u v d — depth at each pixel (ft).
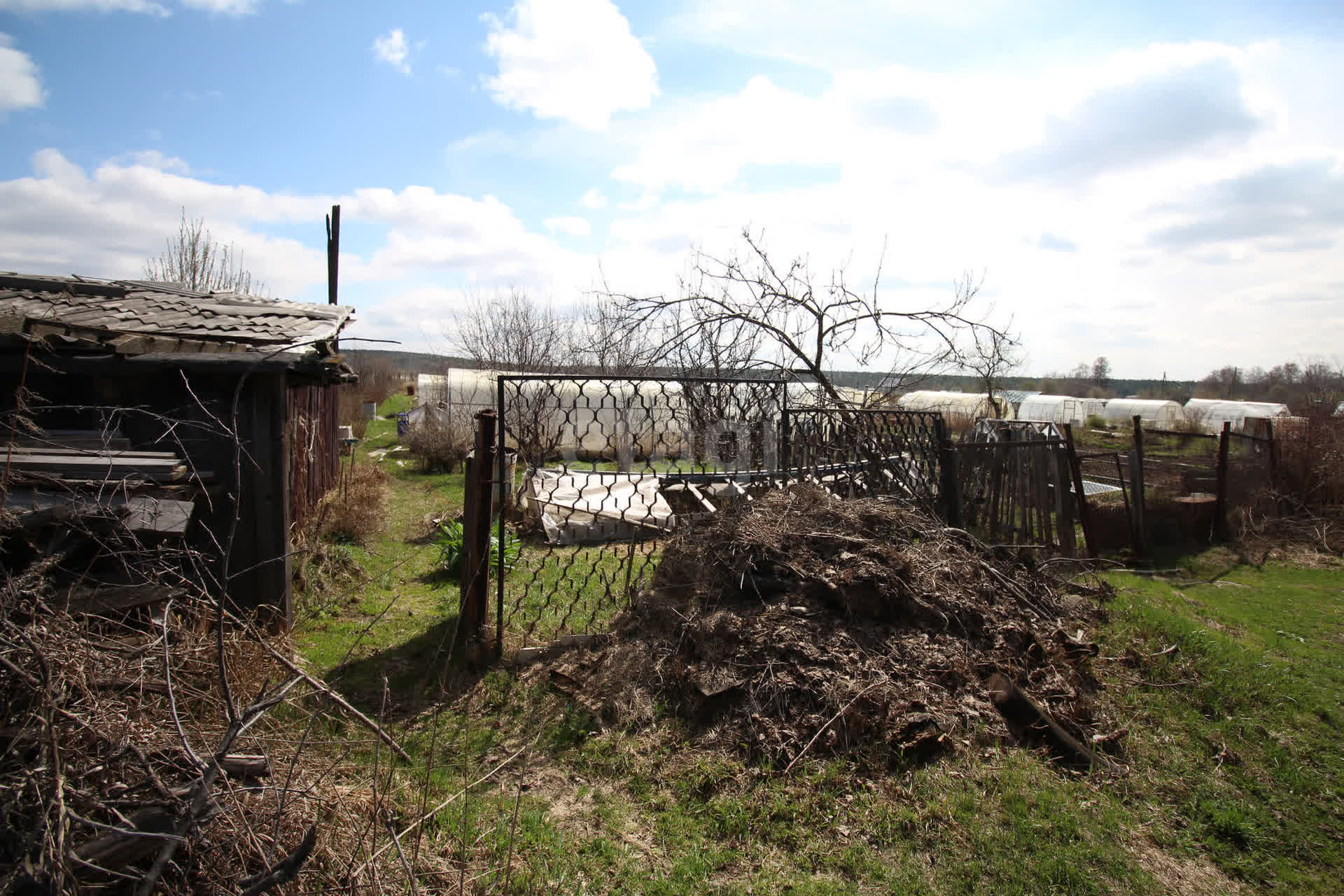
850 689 13.67
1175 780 13.07
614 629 18.19
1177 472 38.34
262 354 18.21
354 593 23.15
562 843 10.94
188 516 13.74
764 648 14.78
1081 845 11.07
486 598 17.02
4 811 6.75
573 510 18.49
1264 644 20.20
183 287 27.53
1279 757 13.88
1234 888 10.61
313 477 29.32
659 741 13.80
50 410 17.65
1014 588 18.48
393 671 17.07
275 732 11.28
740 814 11.62
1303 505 37.37
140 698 9.05
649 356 36.96
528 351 74.23
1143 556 30.94
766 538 17.25
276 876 7.02
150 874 6.67
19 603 9.25
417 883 8.65
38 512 11.34
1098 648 17.11
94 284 23.99
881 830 11.24
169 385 18.35
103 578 12.60
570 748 13.75
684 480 19.97
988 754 12.98
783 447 23.49
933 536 19.36
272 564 18.74
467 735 14.19
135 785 8.02
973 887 10.21
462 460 57.31
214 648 11.49
